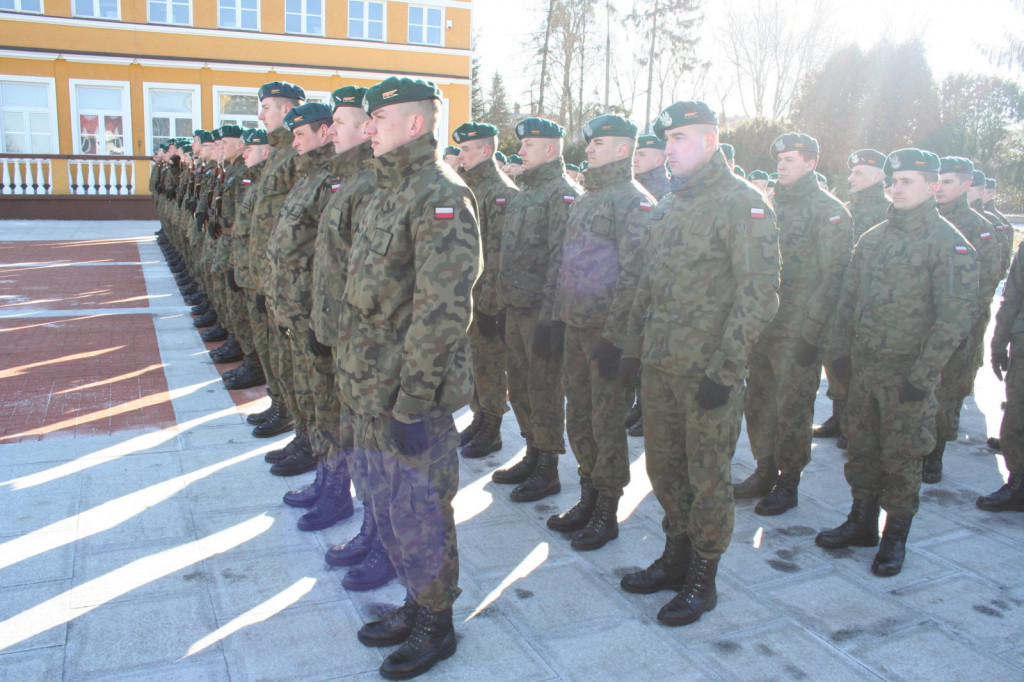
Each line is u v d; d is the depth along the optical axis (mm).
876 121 18016
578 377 3740
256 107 21266
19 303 8852
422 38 21938
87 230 17094
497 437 4965
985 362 8258
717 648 2840
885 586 3344
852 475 3695
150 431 4949
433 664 2672
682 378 2967
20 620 2846
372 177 3121
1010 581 3412
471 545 3643
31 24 19125
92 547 3414
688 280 2961
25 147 19703
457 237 2496
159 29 20016
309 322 3678
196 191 8094
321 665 2666
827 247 3975
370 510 3270
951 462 5035
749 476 4617
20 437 4754
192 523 3691
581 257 3656
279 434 4965
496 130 4664
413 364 2469
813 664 2756
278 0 20672
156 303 9211
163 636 2789
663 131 3053
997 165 20938
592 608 3104
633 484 4488
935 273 3430
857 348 3645
